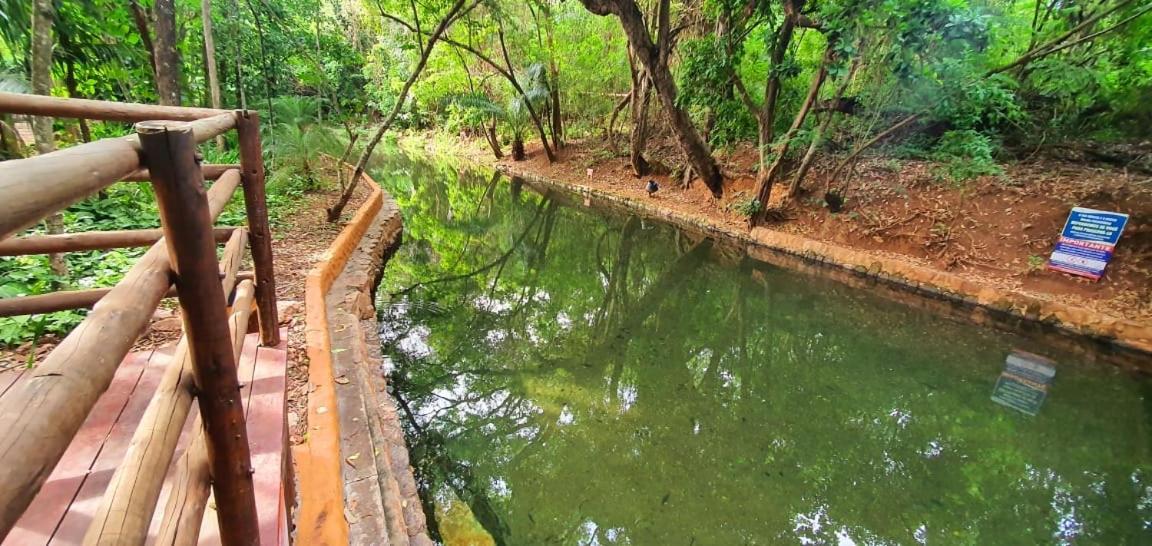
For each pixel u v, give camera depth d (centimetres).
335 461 207
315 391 247
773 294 621
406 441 324
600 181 1146
